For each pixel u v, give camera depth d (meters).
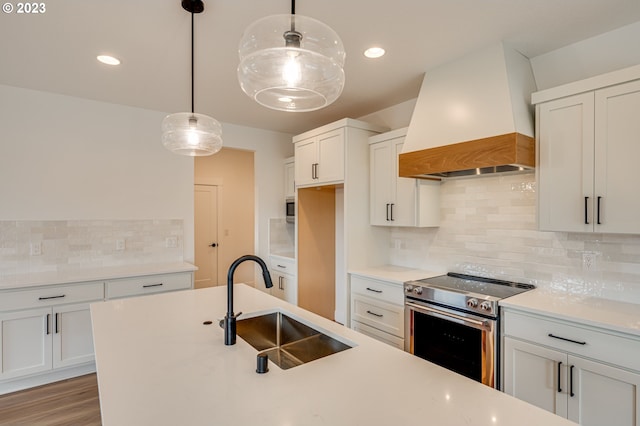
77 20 1.96
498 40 2.21
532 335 1.94
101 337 1.51
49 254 3.11
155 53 2.38
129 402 0.99
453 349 2.33
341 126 3.25
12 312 2.60
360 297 3.11
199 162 5.64
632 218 1.79
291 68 1.29
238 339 1.51
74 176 3.24
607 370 1.67
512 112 2.11
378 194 3.26
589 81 1.93
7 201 2.94
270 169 4.62
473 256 2.81
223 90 3.08
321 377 1.16
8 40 2.18
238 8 1.86
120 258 3.45
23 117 3.02
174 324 1.70
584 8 1.87
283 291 4.34
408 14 1.91
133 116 3.54
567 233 2.29
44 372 2.72
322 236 4.14
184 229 3.82
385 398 1.02
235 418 0.92
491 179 2.71
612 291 2.09
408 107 3.37
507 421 0.91
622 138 1.82
